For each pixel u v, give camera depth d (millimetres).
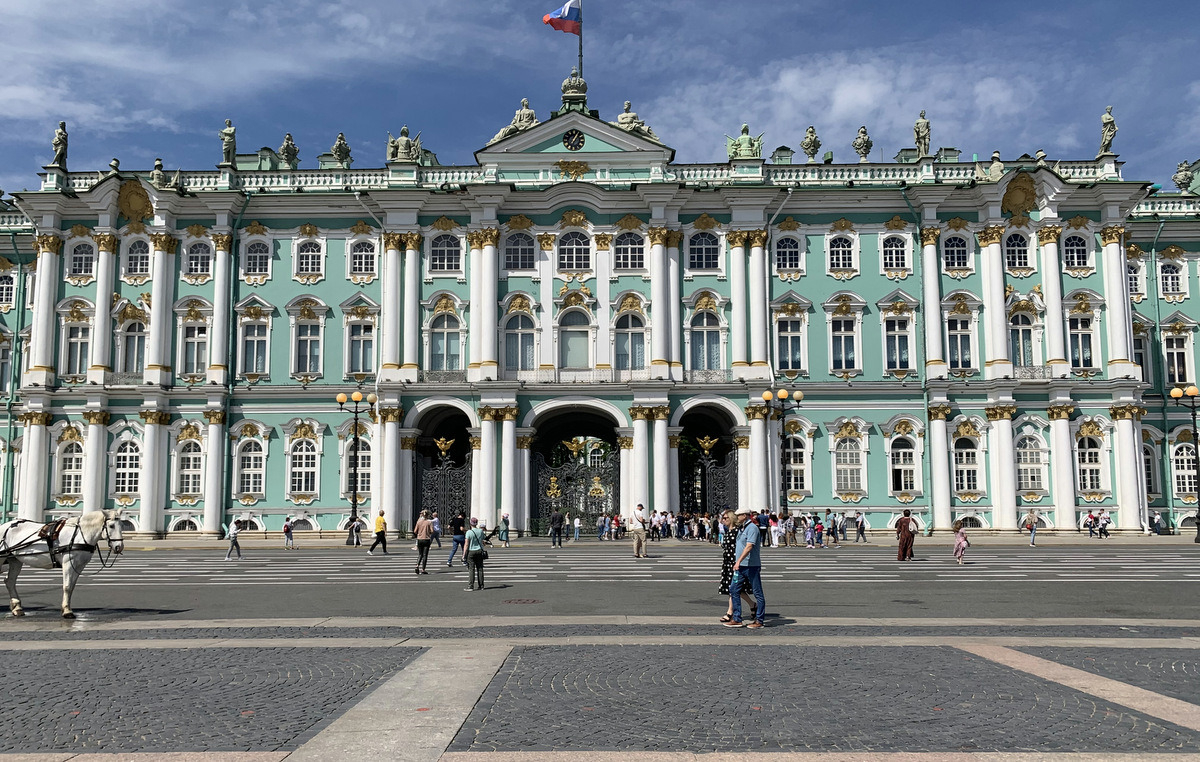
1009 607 21156
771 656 14492
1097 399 55375
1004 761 9203
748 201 56438
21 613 20109
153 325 56375
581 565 34531
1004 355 55406
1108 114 58156
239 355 57094
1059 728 10359
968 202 57000
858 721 10656
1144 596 23359
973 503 55156
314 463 56375
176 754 9477
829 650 14984
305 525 55781
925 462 55594
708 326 56750
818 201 57094
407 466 55406
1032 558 37438
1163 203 60281
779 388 56188
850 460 56031
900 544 36594
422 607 21484
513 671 13391
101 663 14250
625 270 56938
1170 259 59344
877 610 20594
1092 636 16609
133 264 57719
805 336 56688
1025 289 56562
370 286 57469
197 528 55750
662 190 55812
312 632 17328
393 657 14539
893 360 56688
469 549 25500
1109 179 56875
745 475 55156
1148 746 9688
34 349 56906
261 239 57844
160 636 16969
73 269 58031
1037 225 56562
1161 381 58156
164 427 56312
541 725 10516
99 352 56500
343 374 56812
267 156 67312
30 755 9469
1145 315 58719
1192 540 51250
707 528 52062
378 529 43781
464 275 57062
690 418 61406
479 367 55531
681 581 27703
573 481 55562
